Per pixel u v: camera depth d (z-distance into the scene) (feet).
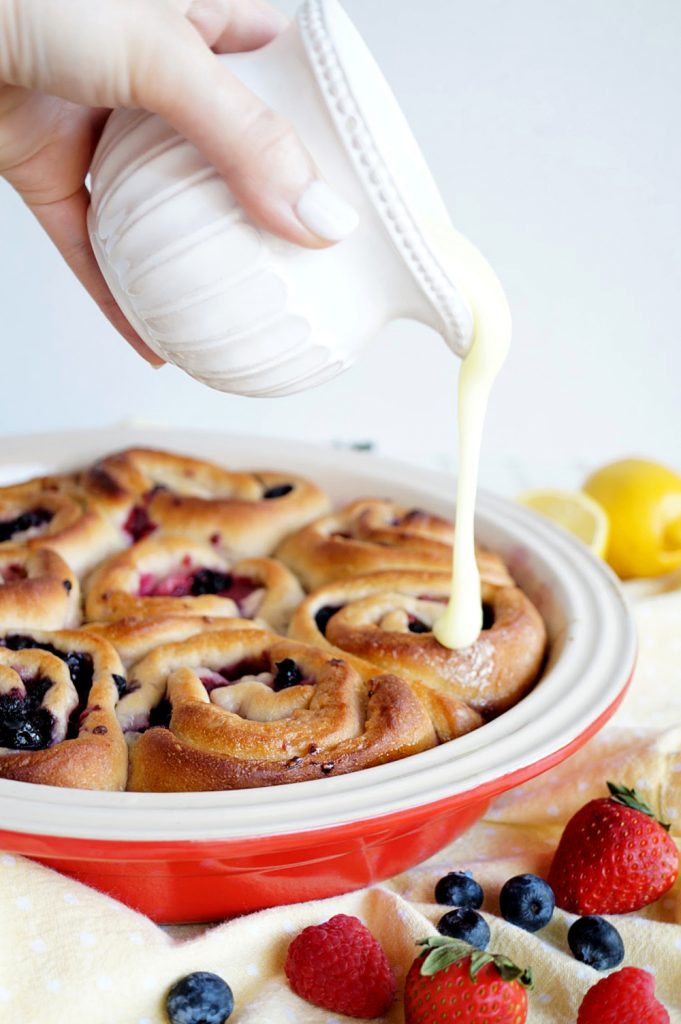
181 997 1.57
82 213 1.91
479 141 2.96
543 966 1.64
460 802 1.62
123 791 1.73
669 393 3.29
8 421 3.09
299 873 1.68
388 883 1.79
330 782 1.64
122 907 1.62
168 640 1.95
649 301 3.17
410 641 1.92
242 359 1.62
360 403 3.23
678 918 1.74
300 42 1.55
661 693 2.11
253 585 2.16
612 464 2.60
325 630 2.01
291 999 1.60
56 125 1.82
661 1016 1.55
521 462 3.10
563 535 2.20
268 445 2.45
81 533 2.17
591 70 2.89
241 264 1.56
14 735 1.75
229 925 1.64
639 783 1.87
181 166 1.55
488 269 1.71
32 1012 1.54
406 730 1.77
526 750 1.69
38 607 1.97
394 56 2.84
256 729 1.73
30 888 1.60
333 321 1.62
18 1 1.47
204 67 1.48
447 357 3.18
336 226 1.51
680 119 2.95
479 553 2.15
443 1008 1.51
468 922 1.67
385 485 2.36
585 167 3.00
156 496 2.28
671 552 2.48
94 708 1.80
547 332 3.20
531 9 2.82
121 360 3.06
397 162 1.64
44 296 2.94
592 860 1.73
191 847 1.53
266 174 1.49
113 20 1.47
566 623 2.00
